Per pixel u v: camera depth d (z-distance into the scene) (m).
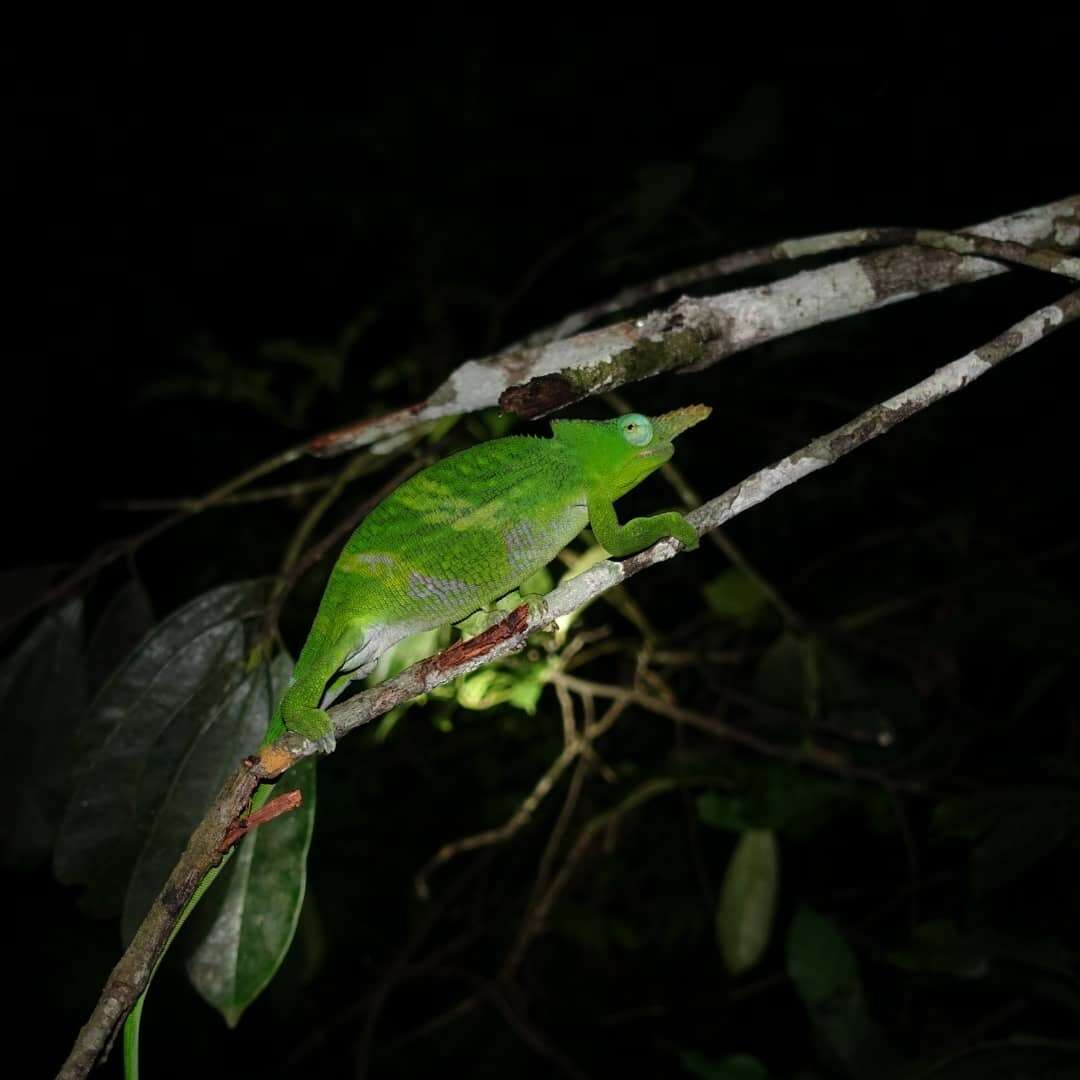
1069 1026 0.67
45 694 0.61
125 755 0.53
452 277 1.12
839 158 0.82
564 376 0.43
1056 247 0.50
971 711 0.81
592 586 0.41
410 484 0.45
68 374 1.32
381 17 1.36
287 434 1.17
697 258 0.81
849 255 0.75
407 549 0.44
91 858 0.53
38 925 1.00
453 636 0.58
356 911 0.99
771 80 0.89
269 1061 1.00
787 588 0.91
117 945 1.00
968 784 0.73
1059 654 0.73
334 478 0.64
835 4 0.81
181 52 1.45
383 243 1.24
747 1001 0.90
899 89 0.80
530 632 0.40
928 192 0.81
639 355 0.45
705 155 0.81
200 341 1.04
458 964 0.95
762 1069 0.58
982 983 0.65
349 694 0.59
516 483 0.44
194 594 1.04
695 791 0.87
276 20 1.38
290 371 1.18
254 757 0.40
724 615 0.81
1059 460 0.85
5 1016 0.96
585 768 0.76
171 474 1.28
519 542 0.44
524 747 0.91
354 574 0.44
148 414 1.30
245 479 0.61
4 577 0.64
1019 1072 0.51
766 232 0.80
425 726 0.90
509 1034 0.93
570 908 0.85
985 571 0.77
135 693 0.55
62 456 1.30
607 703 0.91
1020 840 0.58
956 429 0.87
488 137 1.17
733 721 0.87
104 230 1.35
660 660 0.81
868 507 0.92
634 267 0.92
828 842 0.90
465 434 0.72
